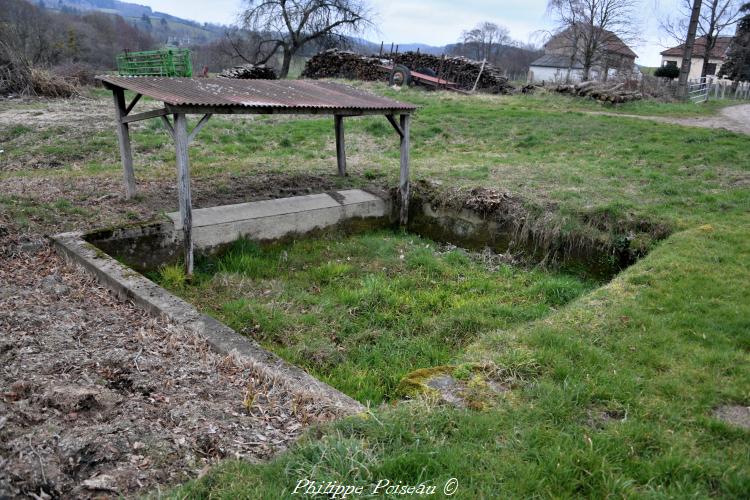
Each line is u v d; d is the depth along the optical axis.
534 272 7.79
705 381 3.88
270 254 8.07
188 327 4.66
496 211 8.60
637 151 11.91
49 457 2.81
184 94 6.86
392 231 9.70
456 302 6.66
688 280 5.60
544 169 10.61
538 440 3.19
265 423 3.39
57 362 3.94
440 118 16.25
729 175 9.65
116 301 5.37
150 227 7.12
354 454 2.94
